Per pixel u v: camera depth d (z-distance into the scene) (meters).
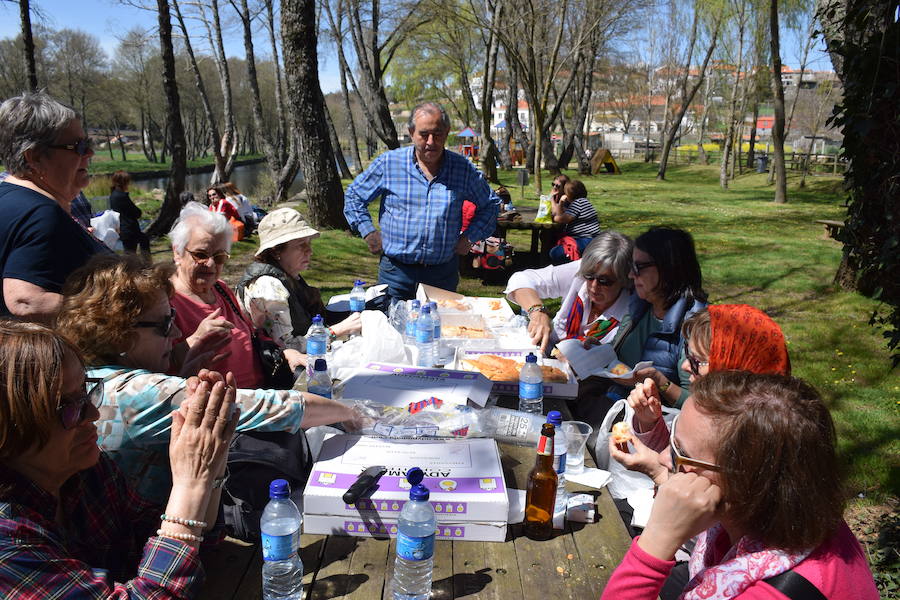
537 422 2.20
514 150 40.88
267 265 3.33
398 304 3.80
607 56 36.31
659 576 1.24
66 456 1.24
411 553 1.48
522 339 3.18
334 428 2.07
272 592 1.49
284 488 1.54
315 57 10.98
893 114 4.23
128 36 16.20
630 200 19.94
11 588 1.11
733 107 25.08
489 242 8.28
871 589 1.11
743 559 1.15
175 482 1.40
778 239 12.30
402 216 4.32
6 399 1.12
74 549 1.39
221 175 19.80
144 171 46.72
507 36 17.36
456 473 1.77
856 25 4.49
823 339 6.27
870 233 4.45
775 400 1.13
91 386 1.60
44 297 2.17
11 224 2.17
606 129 74.31
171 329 1.91
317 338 2.90
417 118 4.07
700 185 26.47
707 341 1.94
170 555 1.31
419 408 2.20
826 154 32.72
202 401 1.41
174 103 11.84
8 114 2.24
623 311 3.20
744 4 23.56
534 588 1.51
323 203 11.48
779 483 1.09
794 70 37.19
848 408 4.73
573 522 1.79
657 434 2.15
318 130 11.27
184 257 2.64
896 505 3.50
